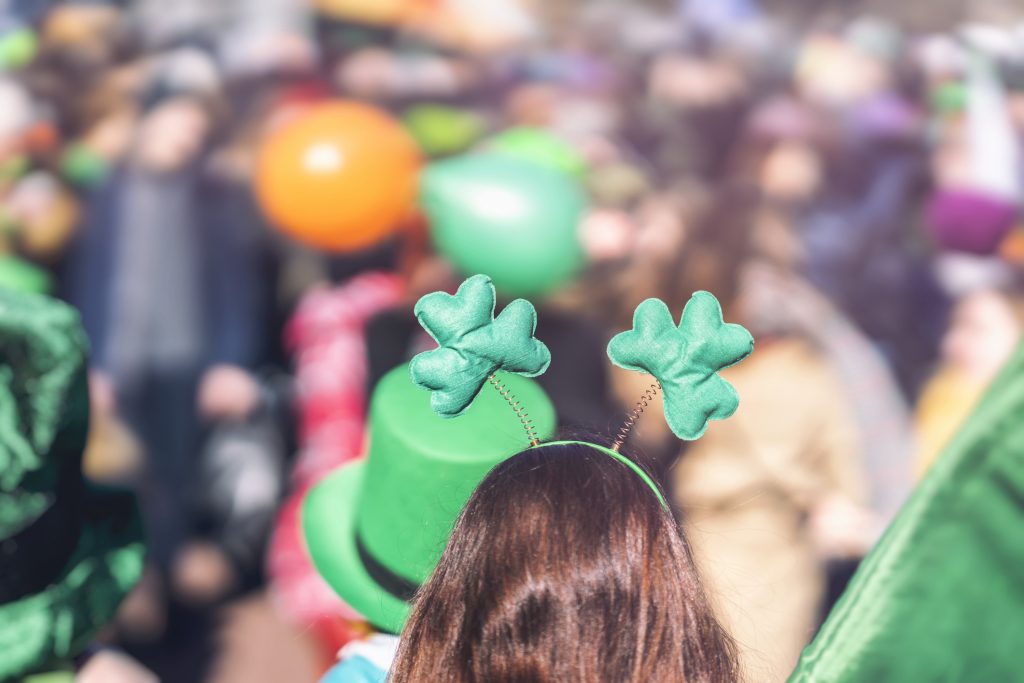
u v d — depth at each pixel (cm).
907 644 97
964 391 307
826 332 264
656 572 102
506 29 475
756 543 243
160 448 317
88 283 324
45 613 137
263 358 340
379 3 445
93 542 147
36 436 133
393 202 300
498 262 271
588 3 507
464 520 107
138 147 327
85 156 340
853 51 426
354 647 160
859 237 340
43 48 383
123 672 155
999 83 412
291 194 298
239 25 414
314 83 396
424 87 411
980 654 96
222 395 321
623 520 103
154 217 320
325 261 332
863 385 262
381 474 163
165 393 317
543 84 430
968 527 94
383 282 325
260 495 319
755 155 348
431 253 308
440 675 103
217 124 343
